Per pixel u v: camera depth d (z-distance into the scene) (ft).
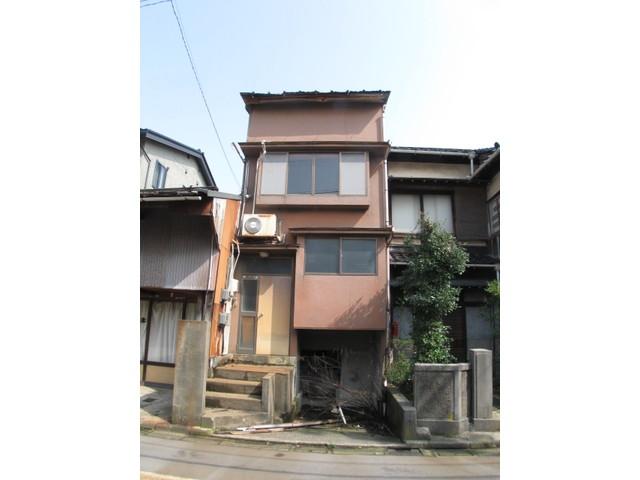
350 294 26.48
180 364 18.92
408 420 18.69
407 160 35.73
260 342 27.22
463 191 34.91
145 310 25.89
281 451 16.51
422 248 23.58
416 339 22.89
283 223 30.40
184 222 25.00
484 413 19.77
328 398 27.07
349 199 29.81
